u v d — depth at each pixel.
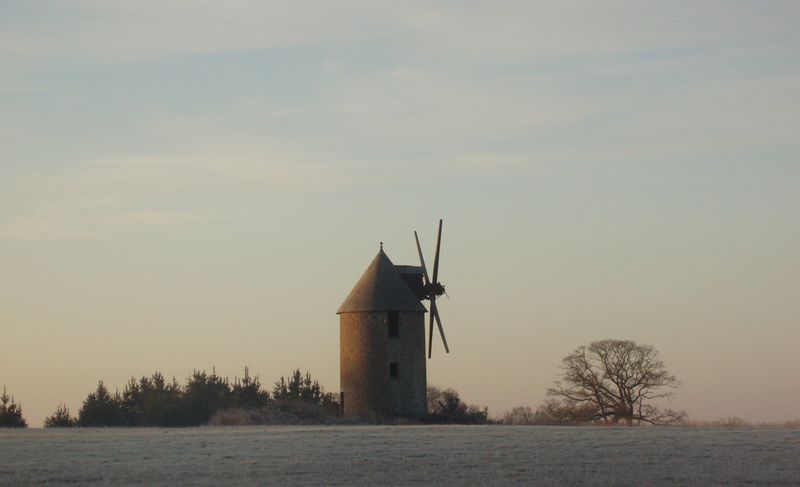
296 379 122.25
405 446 59.97
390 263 106.00
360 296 103.62
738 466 48.66
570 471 46.81
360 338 102.69
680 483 42.94
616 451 55.91
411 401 102.25
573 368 128.25
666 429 76.75
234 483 43.88
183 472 47.66
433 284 112.50
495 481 43.75
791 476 44.94
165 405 119.06
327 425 89.94
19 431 80.12
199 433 73.62
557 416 126.56
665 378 126.94
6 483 44.25
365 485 42.97
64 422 118.69
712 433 69.69
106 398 122.38
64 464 51.25
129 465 50.59
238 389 122.69
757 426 83.44
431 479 44.69
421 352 103.88
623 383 126.44
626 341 127.56
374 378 101.94
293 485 43.16
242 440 65.31
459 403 106.31
